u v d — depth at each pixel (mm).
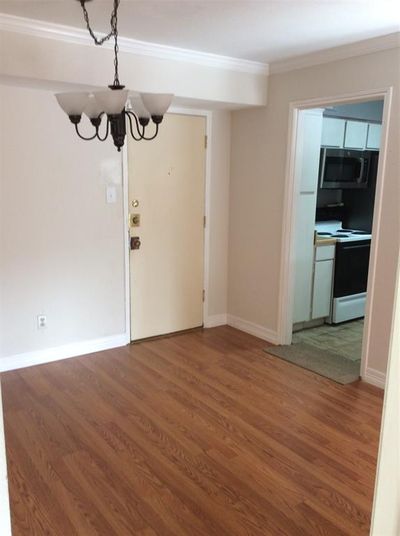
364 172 4910
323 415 2885
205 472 2318
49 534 1912
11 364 3471
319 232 4984
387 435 1031
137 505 2084
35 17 2689
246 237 4301
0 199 3227
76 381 3307
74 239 3598
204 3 2428
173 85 3395
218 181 4332
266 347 4027
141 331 4129
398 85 2939
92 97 2188
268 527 1966
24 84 3051
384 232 3096
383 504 1068
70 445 2527
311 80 3504
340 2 2389
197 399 3070
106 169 3646
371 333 3273
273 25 2789
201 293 4449
